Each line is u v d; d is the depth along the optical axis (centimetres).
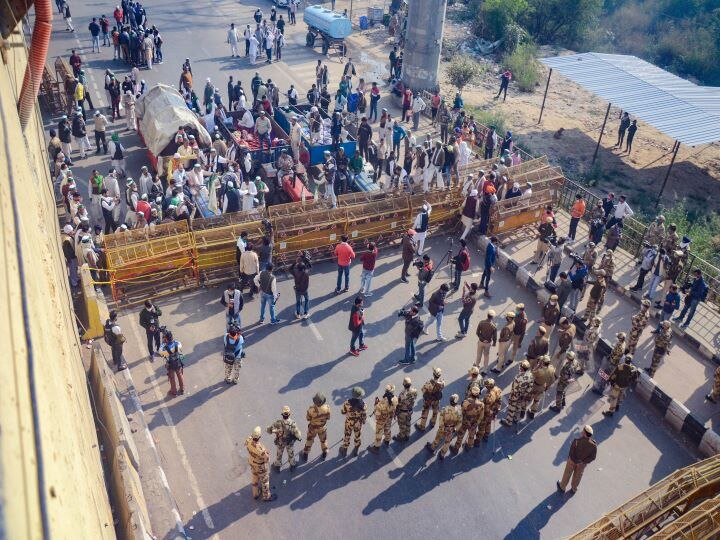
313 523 1193
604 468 1354
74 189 1898
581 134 3228
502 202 2053
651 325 1786
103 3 4078
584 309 1806
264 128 2381
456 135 2428
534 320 1766
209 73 3206
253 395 1463
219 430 1372
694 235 2398
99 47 3391
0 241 331
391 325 1706
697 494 1117
